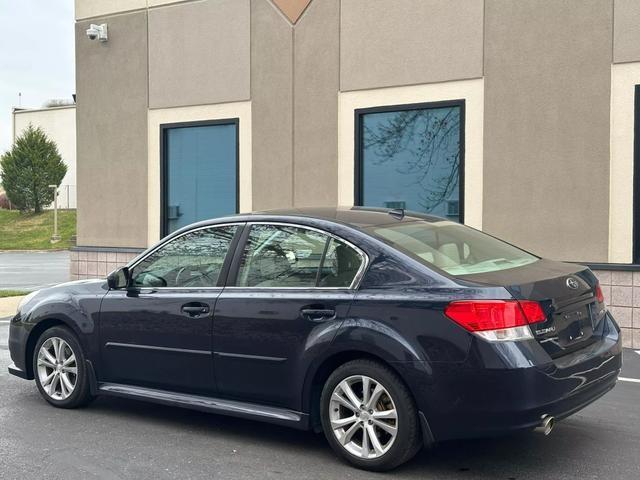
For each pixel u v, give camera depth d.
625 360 8.04
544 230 9.37
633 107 8.78
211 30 12.16
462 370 4.20
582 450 4.98
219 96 12.13
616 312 8.85
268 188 11.68
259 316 4.97
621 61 8.82
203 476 4.60
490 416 4.16
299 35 11.27
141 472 4.68
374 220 5.14
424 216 5.60
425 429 4.34
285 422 4.89
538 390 4.12
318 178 11.20
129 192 13.23
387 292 4.53
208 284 5.36
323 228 4.98
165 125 12.77
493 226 9.73
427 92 10.23
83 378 6.01
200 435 5.45
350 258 4.79
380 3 10.53
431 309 4.34
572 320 4.55
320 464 4.79
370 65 10.66
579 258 9.15
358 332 4.53
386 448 4.49
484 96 9.74
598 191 9.01
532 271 4.67
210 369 5.22
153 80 12.85
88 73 13.60
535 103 9.38
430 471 4.61
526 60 9.42
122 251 13.16
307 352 4.73
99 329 5.83
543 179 9.36
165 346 5.44
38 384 6.30
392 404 4.46
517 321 4.17
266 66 11.62
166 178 12.84
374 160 10.78
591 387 4.47
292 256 5.04
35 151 48.66
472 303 4.21
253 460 4.88
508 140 9.58
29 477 4.61
